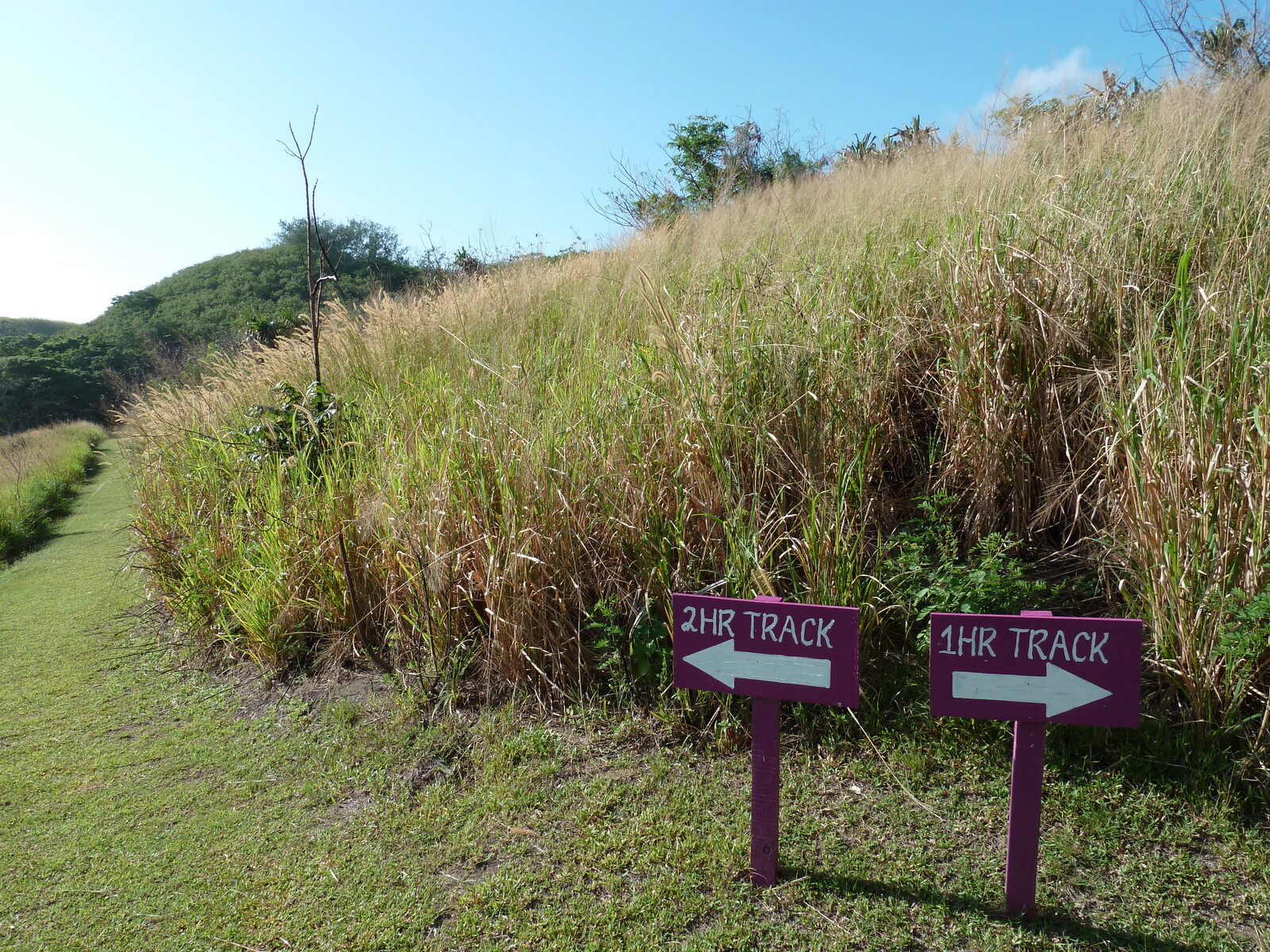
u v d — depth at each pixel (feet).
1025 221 13.16
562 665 11.95
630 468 12.37
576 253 32.73
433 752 11.03
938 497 11.81
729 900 7.88
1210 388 8.99
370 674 13.47
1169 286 12.07
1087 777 8.84
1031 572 11.59
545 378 15.61
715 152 48.24
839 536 10.53
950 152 21.68
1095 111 20.06
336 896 8.50
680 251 24.31
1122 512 9.86
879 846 8.43
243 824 10.00
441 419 15.71
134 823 10.21
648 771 10.12
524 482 12.16
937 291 13.78
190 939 8.06
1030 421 11.90
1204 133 14.96
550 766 10.37
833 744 10.00
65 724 13.32
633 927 7.66
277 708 13.14
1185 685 8.97
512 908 8.05
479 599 12.78
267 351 25.64
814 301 14.06
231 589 15.81
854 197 21.85
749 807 9.15
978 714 6.95
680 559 11.41
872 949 7.17
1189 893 7.45
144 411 22.45
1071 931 7.14
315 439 16.87
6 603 21.53
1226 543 8.70
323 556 14.35
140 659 16.01
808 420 12.01
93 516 36.37
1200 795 8.34
